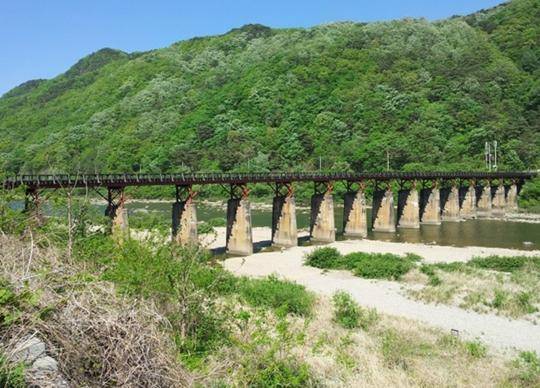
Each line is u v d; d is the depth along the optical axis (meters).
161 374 7.04
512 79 153.75
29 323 6.32
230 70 187.12
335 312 24.14
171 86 184.50
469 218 96.62
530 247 60.16
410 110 139.50
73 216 10.49
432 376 14.90
